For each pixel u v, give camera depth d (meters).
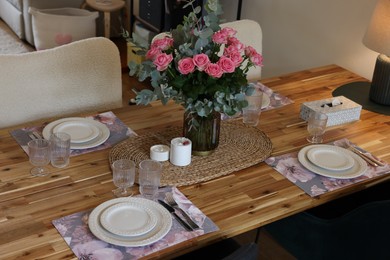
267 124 2.13
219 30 1.71
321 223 1.82
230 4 3.65
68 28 4.16
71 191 1.65
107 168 1.77
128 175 1.64
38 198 1.61
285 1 3.21
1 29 4.86
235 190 1.71
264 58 3.51
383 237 1.69
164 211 1.56
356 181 1.80
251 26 2.61
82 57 2.24
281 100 2.33
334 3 2.88
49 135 1.89
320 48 3.05
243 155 1.88
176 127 2.04
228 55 1.67
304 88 2.48
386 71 2.29
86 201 1.61
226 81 1.67
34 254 1.39
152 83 1.68
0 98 2.07
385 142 2.07
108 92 2.34
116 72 2.33
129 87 3.99
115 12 4.77
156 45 1.66
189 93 1.65
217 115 1.81
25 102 2.13
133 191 1.67
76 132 1.94
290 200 1.68
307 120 2.17
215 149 1.89
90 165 1.78
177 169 1.77
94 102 2.32
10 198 1.60
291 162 1.88
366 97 2.43
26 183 1.67
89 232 1.48
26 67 2.11
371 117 2.27
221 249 1.78
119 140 1.93
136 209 1.55
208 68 1.60
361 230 1.73
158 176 1.62
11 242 1.43
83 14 4.36
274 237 2.04
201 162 1.82
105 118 2.07
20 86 2.11
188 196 1.66
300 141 2.02
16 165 1.75
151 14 3.98
